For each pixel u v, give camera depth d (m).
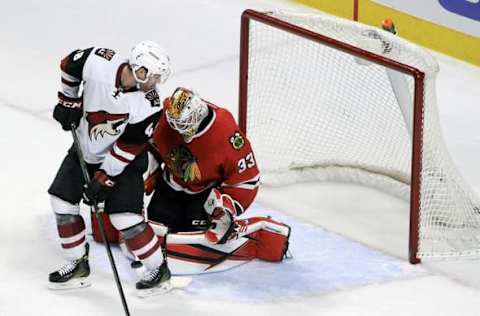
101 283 17.64
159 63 15.90
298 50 22.73
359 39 19.44
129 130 16.23
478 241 19.19
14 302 17.03
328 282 17.88
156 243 17.00
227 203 17.31
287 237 18.22
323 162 21.83
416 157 18.08
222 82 26.39
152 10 30.83
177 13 30.66
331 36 20.05
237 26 29.97
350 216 20.30
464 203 19.70
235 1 31.59
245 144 17.52
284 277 17.98
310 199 20.98
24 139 23.17
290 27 19.83
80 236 17.25
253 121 22.22
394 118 21.34
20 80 26.36
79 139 16.88
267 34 22.84
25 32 29.30
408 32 28.44
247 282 17.78
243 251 18.27
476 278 18.14
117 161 16.41
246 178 17.55
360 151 21.84
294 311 16.95
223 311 16.88
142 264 17.61
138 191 16.83
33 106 24.91
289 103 22.66
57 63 27.44
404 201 20.94
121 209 16.69
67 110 16.64
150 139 17.08
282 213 20.34
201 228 18.52
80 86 17.66
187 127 16.97
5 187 20.97
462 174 22.20
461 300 17.45
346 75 22.25
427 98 18.36
